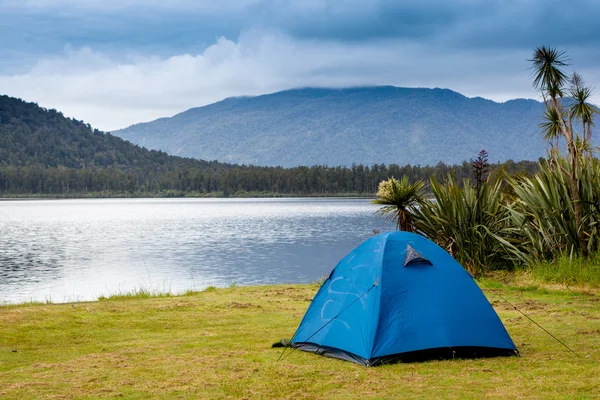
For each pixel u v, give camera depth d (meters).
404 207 16.80
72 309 12.36
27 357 8.63
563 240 15.33
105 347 9.20
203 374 7.63
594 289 13.43
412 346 8.08
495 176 19.62
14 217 93.50
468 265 16.20
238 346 9.20
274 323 11.03
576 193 14.74
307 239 49.94
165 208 134.12
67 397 6.76
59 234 59.00
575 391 6.54
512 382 6.99
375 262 8.63
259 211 111.06
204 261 34.69
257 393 6.85
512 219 16.56
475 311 8.47
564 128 15.07
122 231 62.34
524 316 10.93
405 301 8.32
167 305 12.97
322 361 8.24
